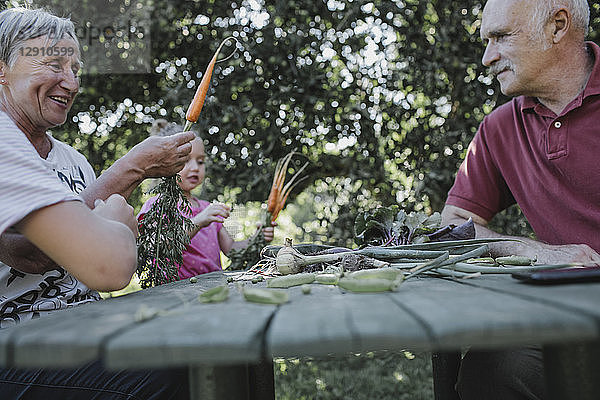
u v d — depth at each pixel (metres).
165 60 3.64
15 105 1.51
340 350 0.60
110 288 1.03
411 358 3.59
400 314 0.70
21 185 0.99
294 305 0.86
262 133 3.59
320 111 3.55
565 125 1.97
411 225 1.71
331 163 3.60
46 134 1.67
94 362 1.31
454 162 3.47
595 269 1.08
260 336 0.65
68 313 0.94
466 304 0.76
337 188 3.68
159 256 1.74
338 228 3.66
